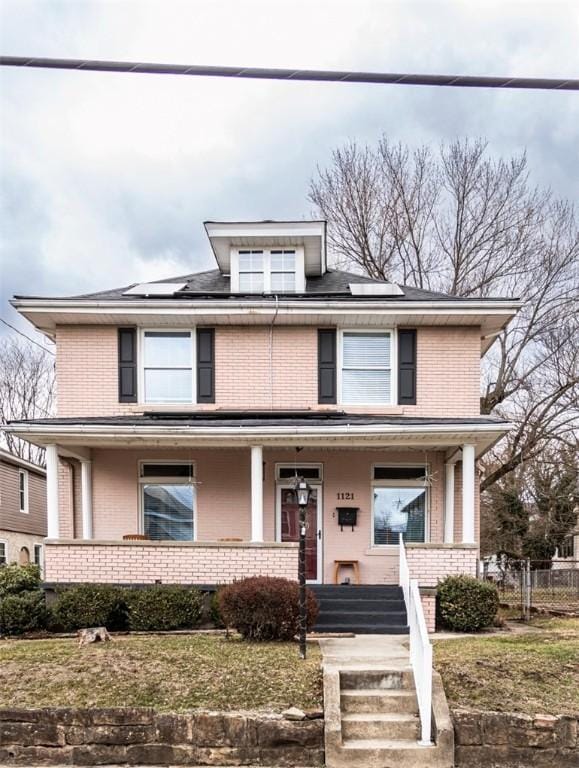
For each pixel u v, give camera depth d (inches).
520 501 1085.8
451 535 491.5
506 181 902.4
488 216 914.7
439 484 506.6
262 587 348.2
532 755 240.4
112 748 246.1
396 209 970.7
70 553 424.8
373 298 515.5
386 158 968.9
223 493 507.5
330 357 516.7
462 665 287.6
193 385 515.5
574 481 992.2
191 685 268.8
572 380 816.3
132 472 509.0
